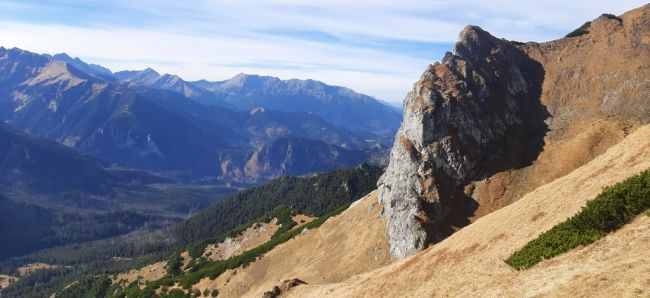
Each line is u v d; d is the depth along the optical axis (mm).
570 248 47969
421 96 167250
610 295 34562
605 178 59031
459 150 154750
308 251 175000
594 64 184875
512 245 59656
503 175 151125
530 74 195625
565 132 162875
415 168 151125
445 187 146875
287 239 196375
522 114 178750
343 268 146000
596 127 153250
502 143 164625
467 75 179250
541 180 145000
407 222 136750
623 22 197625
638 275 34969
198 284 196250
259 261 188500
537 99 184750
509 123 172750
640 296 32531
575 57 193875
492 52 195500
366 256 144500
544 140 163375
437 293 60000
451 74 178125
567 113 171875
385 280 76188
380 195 164000
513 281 48781
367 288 78062
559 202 62094
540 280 44125
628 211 45219
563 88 183500
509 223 66562
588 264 41844
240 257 199875
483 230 70188
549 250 49906
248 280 181625
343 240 163000
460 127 160625
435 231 133000
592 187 59062
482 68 186250
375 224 154250
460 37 199750
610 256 41188
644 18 190250
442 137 157250
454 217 140000
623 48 182000
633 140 63656
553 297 38812
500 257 58406
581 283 38344
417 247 130000
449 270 64688
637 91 162750
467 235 72562
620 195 47031
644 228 42250
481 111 167250
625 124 150750
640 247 39594
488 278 54094
